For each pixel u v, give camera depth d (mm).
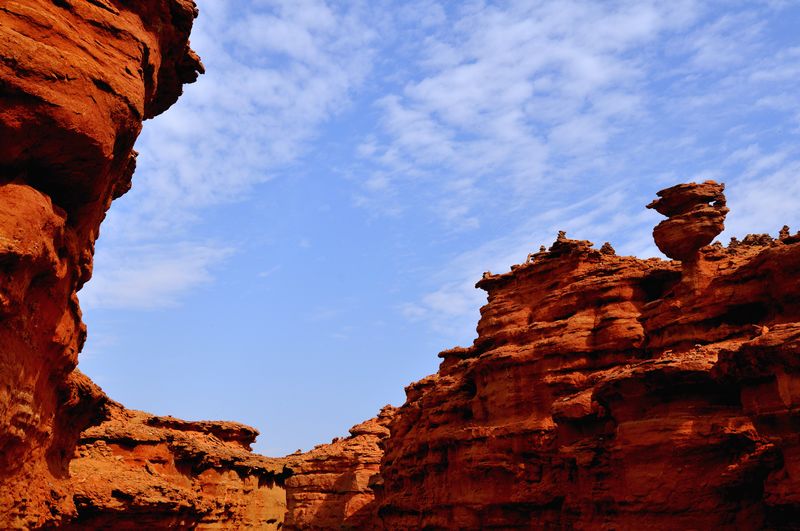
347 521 88312
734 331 38375
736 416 31844
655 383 34156
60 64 16516
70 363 23594
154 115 27984
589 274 55031
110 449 46312
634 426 33875
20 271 16125
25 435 20000
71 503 28281
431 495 59250
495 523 51062
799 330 27109
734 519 30766
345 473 92938
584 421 42500
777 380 27406
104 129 17562
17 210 15891
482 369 56000
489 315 60625
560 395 50406
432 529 58094
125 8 20391
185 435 56531
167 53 24344
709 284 41125
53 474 27750
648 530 32438
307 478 94938
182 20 23031
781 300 36188
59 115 16391
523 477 49625
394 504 66312
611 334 50438
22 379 18578
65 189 18172
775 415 27422
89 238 21906
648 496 32594
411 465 65375
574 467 43875
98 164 17812
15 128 15992
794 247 35625
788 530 28219
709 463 31875
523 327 56156
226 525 57562
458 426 58625
